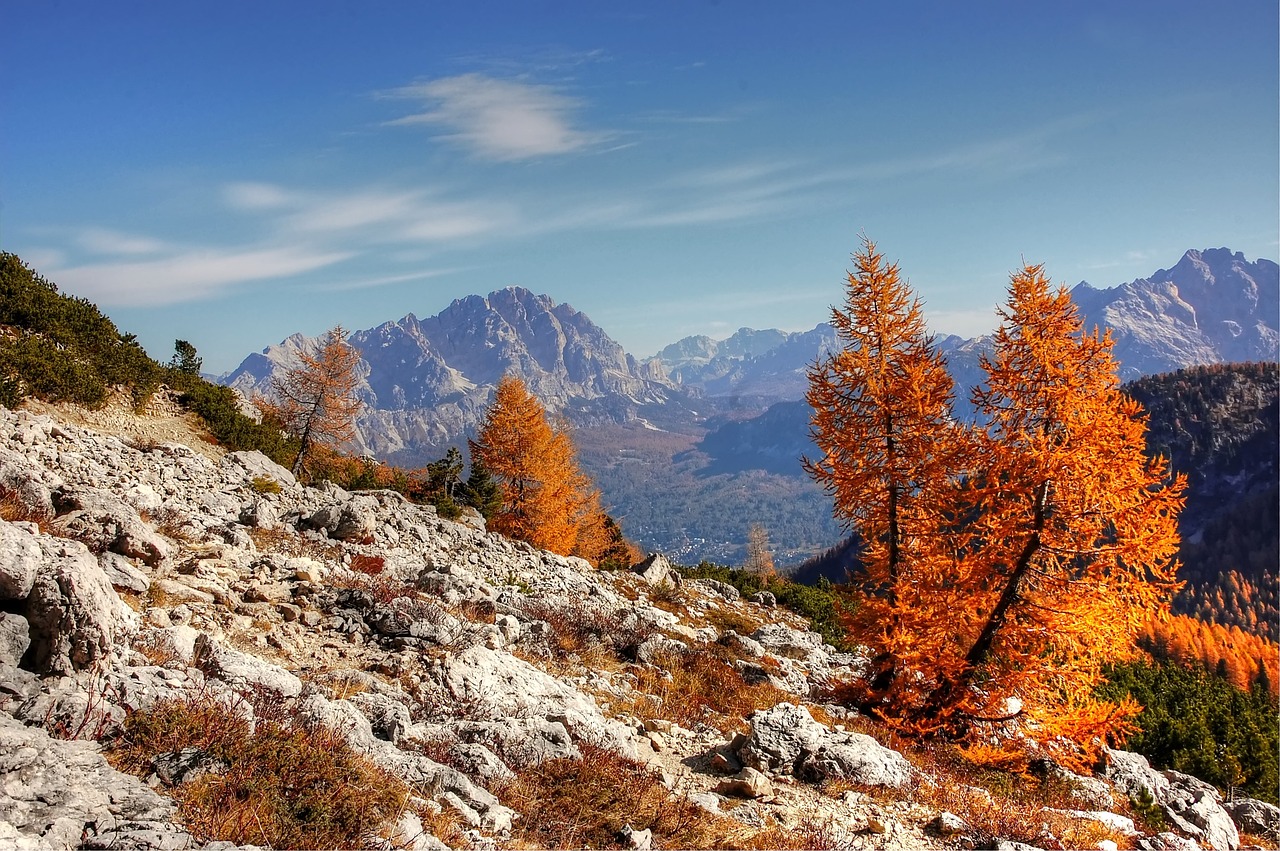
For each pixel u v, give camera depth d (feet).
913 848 27.68
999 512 52.54
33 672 18.34
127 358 94.63
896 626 54.54
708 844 23.99
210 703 20.17
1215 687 105.19
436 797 20.98
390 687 29.91
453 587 51.96
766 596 123.75
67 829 13.64
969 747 50.03
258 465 82.58
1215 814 46.91
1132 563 49.29
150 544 35.88
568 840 21.81
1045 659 52.06
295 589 39.60
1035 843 30.55
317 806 17.46
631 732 33.53
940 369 56.24
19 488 35.99
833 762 33.65
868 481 56.39
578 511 161.27
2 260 88.69
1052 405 50.24
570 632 49.52
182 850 14.35
